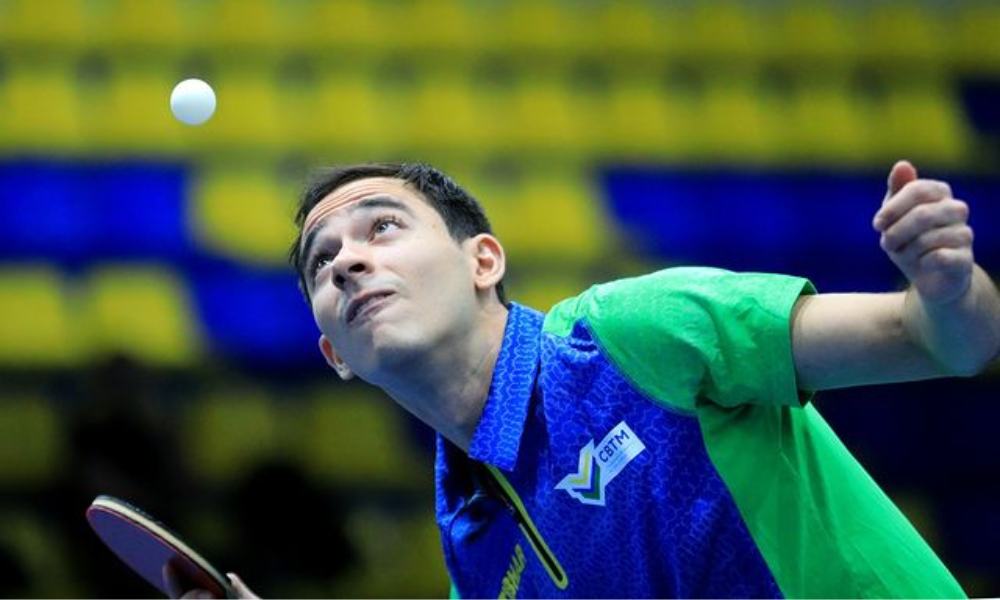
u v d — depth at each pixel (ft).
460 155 115.75
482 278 34.58
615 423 31.19
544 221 111.14
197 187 108.27
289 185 110.11
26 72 114.93
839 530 31.24
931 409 105.09
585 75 123.85
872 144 123.03
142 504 81.56
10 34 117.50
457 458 36.14
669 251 111.04
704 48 127.34
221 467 95.45
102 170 108.47
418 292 33.06
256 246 105.09
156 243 104.22
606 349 31.30
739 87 125.29
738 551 30.76
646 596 31.76
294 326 100.89
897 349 27.91
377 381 34.14
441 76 121.08
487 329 34.09
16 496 94.07
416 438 98.17
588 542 32.19
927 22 132.98
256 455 86.69
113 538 35.14
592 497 31.58
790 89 126.72
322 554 83.30
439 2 125.70
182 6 121.39
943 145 124.16
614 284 32.30
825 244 113.50
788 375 29.45
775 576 30.58
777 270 111.55
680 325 30.14
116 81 115.34
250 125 113.80
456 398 33.78
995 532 102.42
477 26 124.88
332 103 116.88
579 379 31.68
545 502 32.42
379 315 32.78
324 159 113.09
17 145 109.19
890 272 112.78
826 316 28.76
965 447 104.63
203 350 98.94
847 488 32.19
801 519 30.81
